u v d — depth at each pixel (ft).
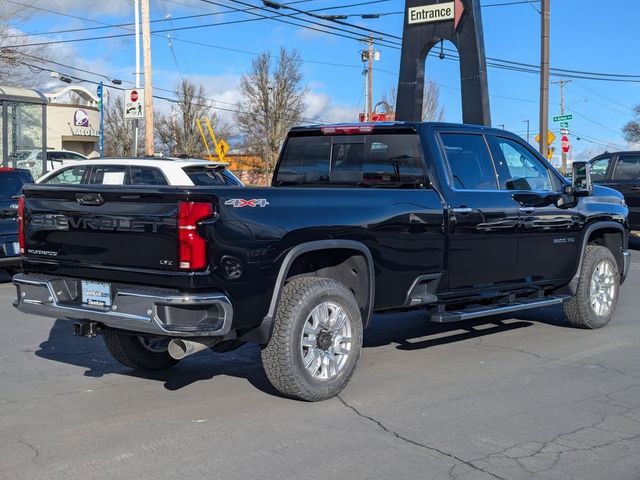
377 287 19.84
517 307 23.93
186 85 179.73
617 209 28.40
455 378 20.86
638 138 276.21
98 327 17.52
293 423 16.92
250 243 16.65
